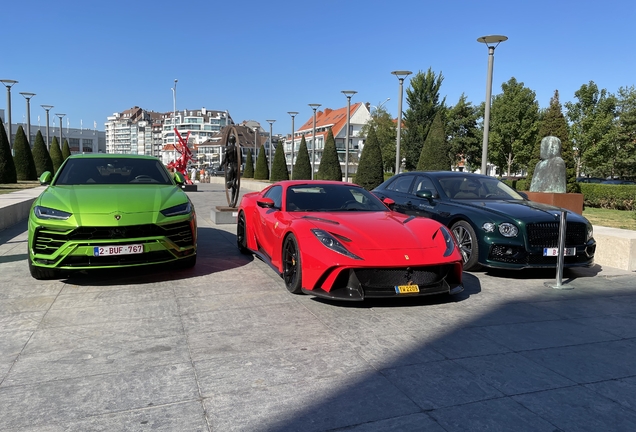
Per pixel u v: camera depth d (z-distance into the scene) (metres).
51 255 4.48
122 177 5.96
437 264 4.01
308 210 5.11
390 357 3.05
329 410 2.35
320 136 79.62
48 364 2.88
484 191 6.67
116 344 3.21
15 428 2.15
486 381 2.73
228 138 10.74
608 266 6.39
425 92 43.94
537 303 4.46
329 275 3.93
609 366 3.00
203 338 3.34
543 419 2.31
